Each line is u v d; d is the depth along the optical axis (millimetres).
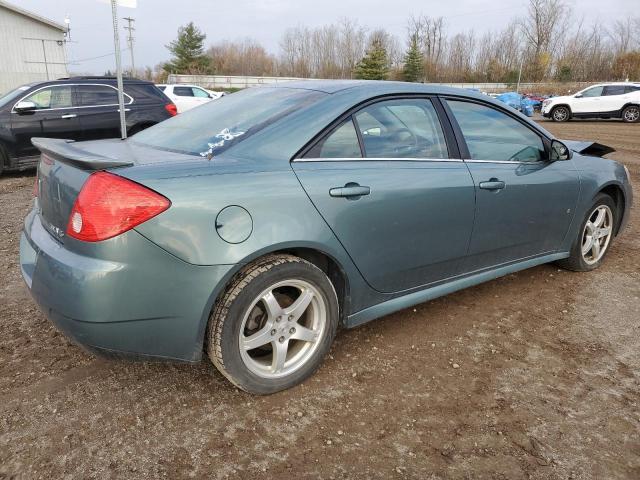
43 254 2219
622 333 3240
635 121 21531
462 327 3266
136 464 2047
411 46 62000
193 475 2004
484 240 3240
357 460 2107
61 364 2729
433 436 2260
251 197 2232
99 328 2057
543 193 3525
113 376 2633
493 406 2475
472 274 3326
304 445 2182
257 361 2533
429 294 3092
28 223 2676
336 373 2707
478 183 3094
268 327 2400
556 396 2570
